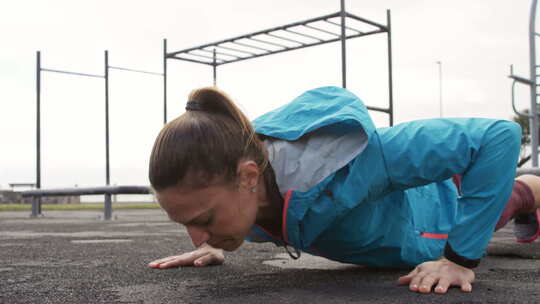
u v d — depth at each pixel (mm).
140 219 6512
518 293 1202
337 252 1515
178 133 1096
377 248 1513
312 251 1556
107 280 1476
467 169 1346
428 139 1312
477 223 1312
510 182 1345
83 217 7266
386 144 1318
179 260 1749
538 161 5547
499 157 1327
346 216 1379
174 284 1393
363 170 1289
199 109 1171
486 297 1159
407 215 1546
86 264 1843
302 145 1271
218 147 1101
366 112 1323
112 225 4898
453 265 1309
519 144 1379
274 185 1262
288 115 1355
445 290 1210
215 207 1123
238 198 1148
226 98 1160
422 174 1319
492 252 2064
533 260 1853
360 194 1290
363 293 1222
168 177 1084
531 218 2244
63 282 1449
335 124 1261
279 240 1440
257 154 1190
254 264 1816
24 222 5711
